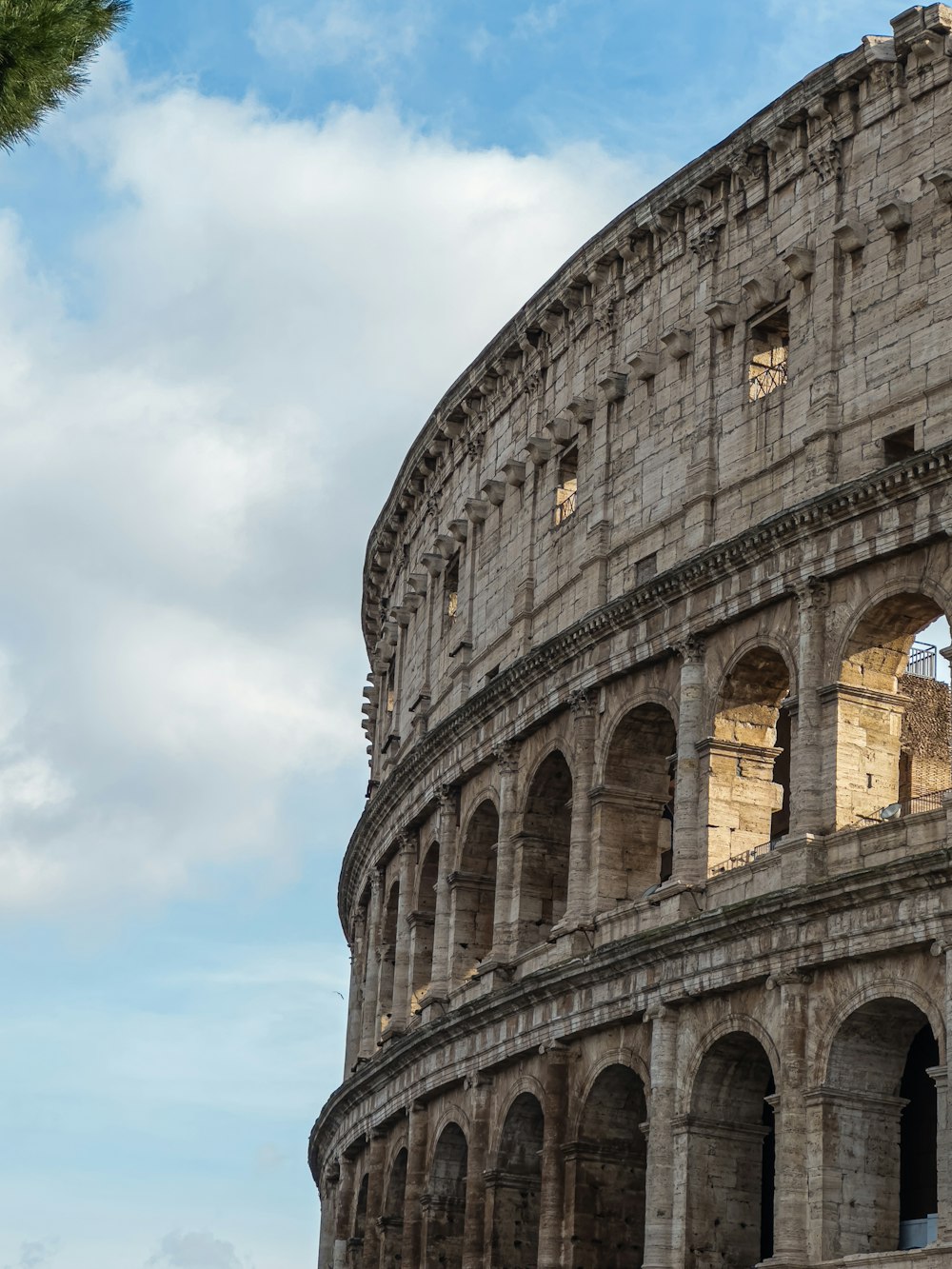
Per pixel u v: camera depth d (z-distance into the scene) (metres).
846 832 75.56
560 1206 84.62
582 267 97.12
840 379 81.75
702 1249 77.56
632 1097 84.94
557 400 100.12
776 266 86.31
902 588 76.31
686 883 81.38
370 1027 113.94
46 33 43.72
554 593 96.25
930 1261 67.62
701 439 87.56
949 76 80.19
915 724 90.31
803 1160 73.25
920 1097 78.69
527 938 93.38
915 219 80.19
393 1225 103.38
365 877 121.44
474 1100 92.00
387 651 124.12
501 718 97.00
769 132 86.69
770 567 80.94
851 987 73.19
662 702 86.06
